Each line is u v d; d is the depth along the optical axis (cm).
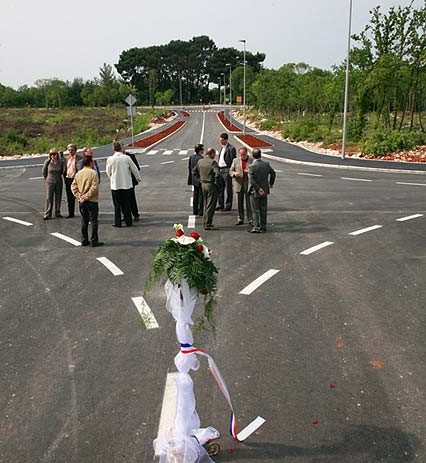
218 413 436
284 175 2062
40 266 866
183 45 14362
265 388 474
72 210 1270
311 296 706
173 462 366
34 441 404
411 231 1073
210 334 589
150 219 1230
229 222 1174
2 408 448
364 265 844
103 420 428
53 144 4119
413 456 379
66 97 10231
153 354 544
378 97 3145
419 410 436
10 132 4375
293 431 411
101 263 877
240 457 383
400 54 3181
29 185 1917
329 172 2162
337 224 1145
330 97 3722
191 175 1243
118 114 8275
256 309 661
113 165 1122
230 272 812
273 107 6038
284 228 1110
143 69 14225
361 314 643
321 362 521
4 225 1193
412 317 632
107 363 525
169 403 450
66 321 633
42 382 490
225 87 13600
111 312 660
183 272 359
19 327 617
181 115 8706
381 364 515
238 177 1108
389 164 2341
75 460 381
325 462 375
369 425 416
